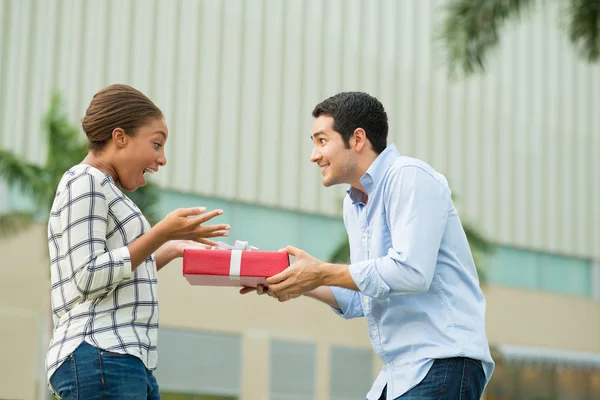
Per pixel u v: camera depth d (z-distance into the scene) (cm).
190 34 3067
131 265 363
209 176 3030
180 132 2995
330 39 3372
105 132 385
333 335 3077
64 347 365
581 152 4016
